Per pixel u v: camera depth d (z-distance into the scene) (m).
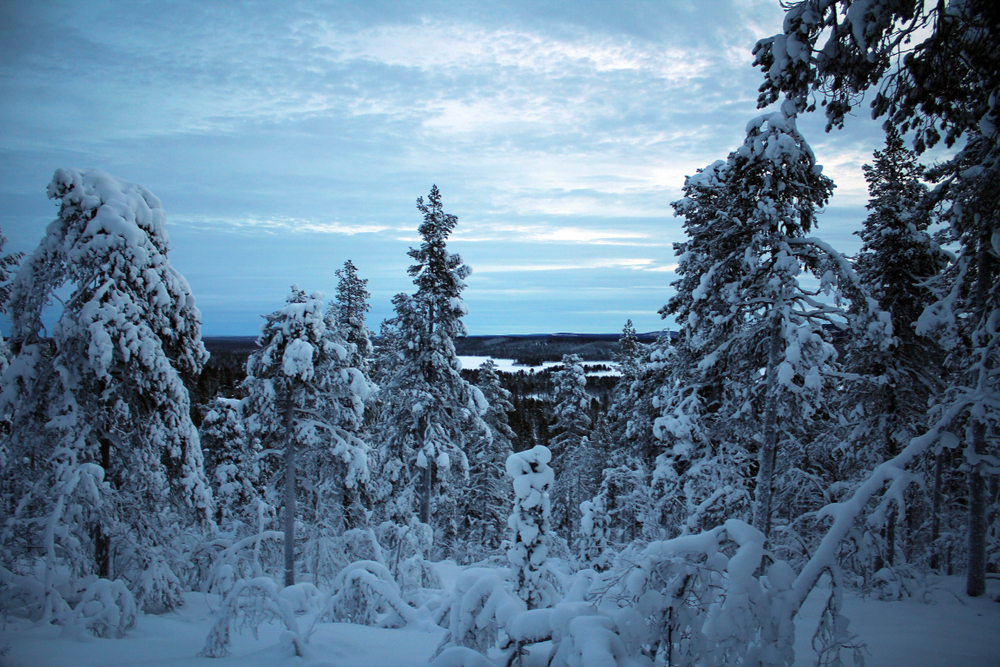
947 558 15.25
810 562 5.15
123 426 14.11
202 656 8.11
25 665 7.84
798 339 11.16
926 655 8.29
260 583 8.27
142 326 13.38
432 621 9.51
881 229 16.31
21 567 11.60
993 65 6.26
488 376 33.81
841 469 17.02
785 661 4.76
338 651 7.82
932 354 15.85
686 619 5.13
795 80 6.70
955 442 5.58
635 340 28.81
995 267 12.59
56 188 13.09
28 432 12.90
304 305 18.28
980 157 8.81
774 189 12.05
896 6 5.55
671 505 15.91
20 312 13.22
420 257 22.89
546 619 5.12
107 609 9.91
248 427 18.62
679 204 16.62
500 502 31.62
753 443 16.41
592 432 34.06
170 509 15.43
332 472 20.03
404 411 23.02
